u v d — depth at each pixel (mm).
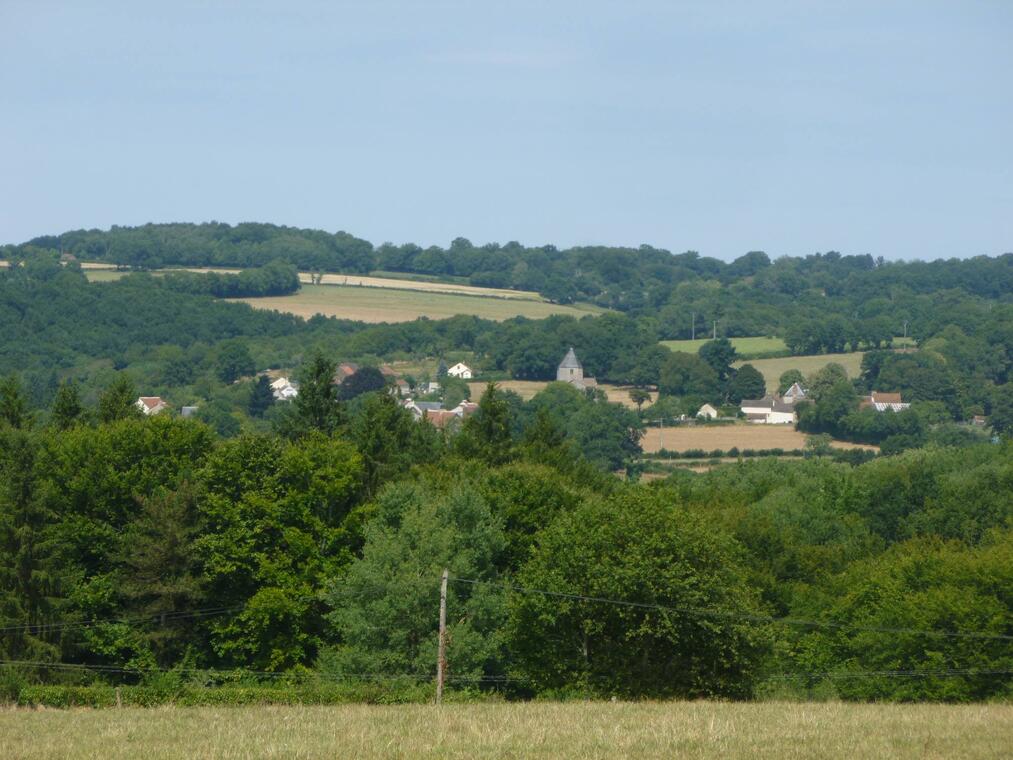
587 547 78188
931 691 84000
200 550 98000
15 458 96688
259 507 99312
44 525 97125
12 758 44719
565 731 48594
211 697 76688
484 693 84000
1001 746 45312
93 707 72062
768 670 93000
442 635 66562
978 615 86500
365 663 83438
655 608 74438
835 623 98688
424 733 48562
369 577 86062
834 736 47438
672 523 78250
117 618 96938
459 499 95688
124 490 102938
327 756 43188
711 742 45625
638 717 53844
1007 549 94312
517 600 79750
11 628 91250
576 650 78312
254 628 95250
